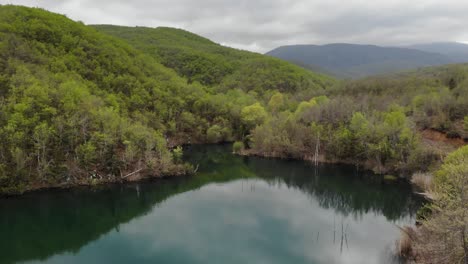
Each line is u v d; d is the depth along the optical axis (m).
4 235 42.00
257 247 37.88
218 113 110.81
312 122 82.75
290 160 81.06
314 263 33.72
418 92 115.69
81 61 88.38
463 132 71.94
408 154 63.53
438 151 61.44
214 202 54.12
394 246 35.72
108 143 58.75
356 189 59.88
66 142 55.53
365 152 70.94
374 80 155.38
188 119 101.38
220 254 36.25
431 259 27.05
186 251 37.16
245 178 68.25
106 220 47.06
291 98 150.50
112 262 34.88
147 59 126.75
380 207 51.25
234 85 171.12
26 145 52.47
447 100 84.38
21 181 50.44
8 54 71.19
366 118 77.00
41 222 46.09
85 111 61.03
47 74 70.06
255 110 106.69
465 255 22.31
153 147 66.62
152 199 55.78
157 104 96.62
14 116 51.09
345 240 39.03
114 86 89.69
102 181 56.81
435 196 32.25
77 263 34.81
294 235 41.00
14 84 59.72
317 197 56.62
